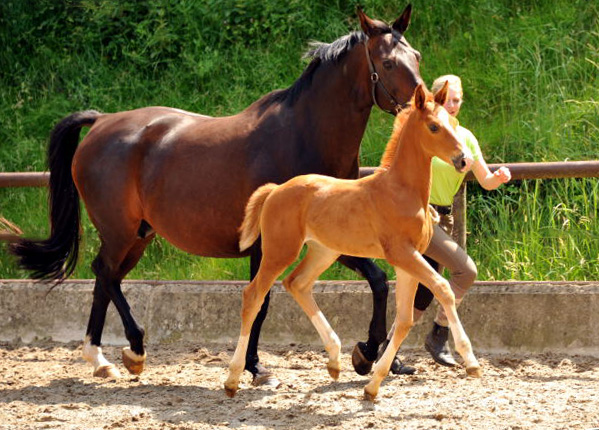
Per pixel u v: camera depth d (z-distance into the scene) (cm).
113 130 899
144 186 869
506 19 1516
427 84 1421
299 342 999
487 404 691
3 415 711
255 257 809
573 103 1324
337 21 1584
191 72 1595
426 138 656
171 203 850
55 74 1680
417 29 1542
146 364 938
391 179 673
